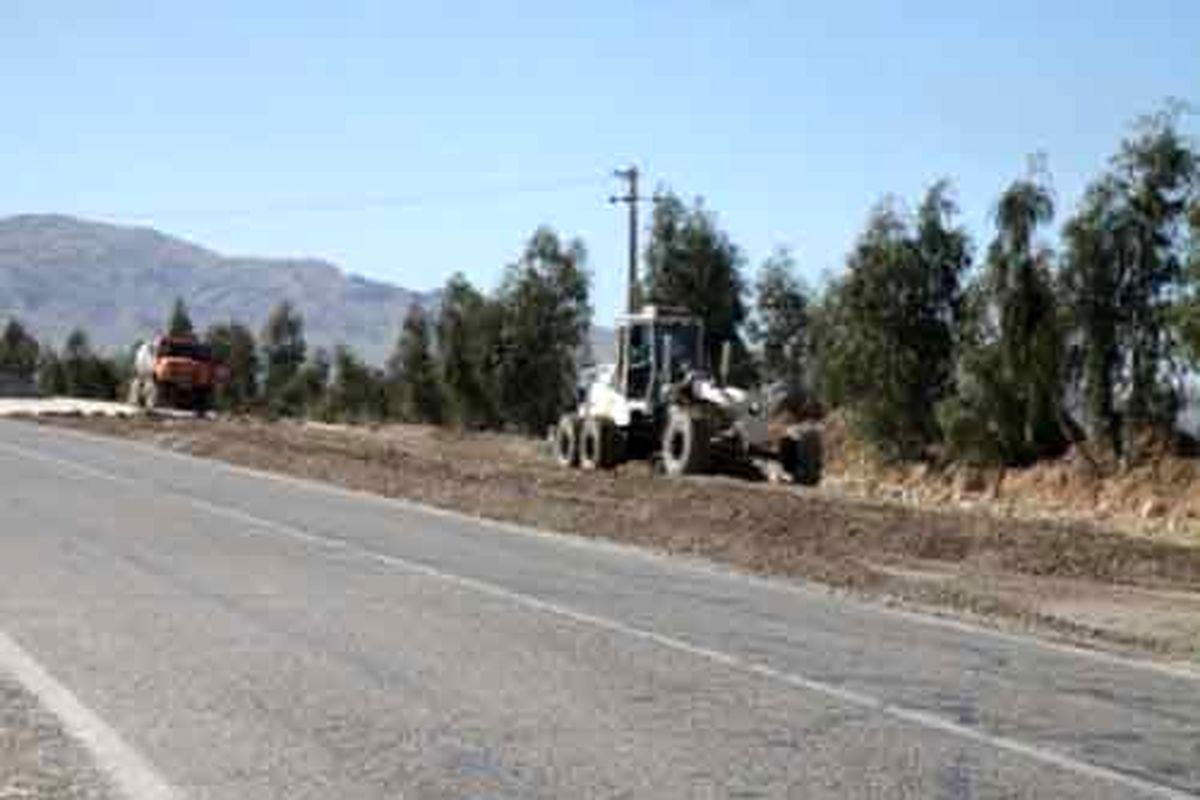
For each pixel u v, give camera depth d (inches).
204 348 2368.4
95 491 967.0
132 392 2519.7
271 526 796.0
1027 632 550.6
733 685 418.3
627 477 1162.0
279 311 3304.6
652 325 1278.3
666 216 1879.9
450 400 2219.5
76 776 311.9
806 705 396.2
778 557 740.0
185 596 544.7
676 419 1199.6
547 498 1007.0
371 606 536.7
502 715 373.1
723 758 338.0
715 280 1863.9
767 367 1868.8
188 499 935.7
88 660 426.0
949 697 414.3
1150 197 1212.5
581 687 408.8
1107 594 679.7
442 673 421.7
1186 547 845.2
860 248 1427.2
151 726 353.7
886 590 653.3
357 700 385.1
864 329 1416.1
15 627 473.4
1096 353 1235.2
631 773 322.7
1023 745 361.1
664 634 497.0
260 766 321.7
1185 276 1136.2
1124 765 346.0
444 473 1199.6
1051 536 856.3
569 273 2096.5
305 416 2906.0
